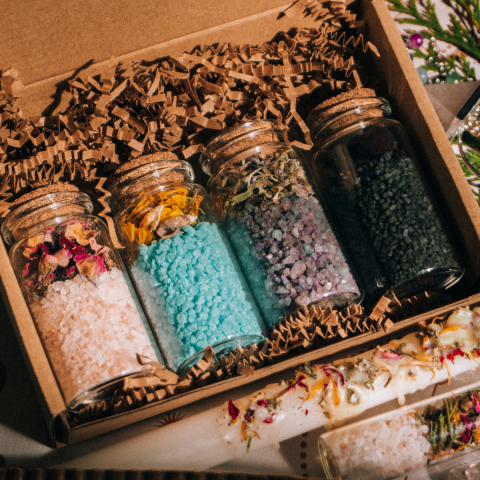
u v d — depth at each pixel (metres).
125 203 0.99
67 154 0.98
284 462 0.98
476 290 1.06
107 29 0.93
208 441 0.88
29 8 0.85
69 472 0.80
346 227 1.04
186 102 1.05
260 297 1.00
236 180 0.98
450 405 0.89
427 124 0.98
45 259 0.89
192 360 0.91
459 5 1.27
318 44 1.08
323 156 1.05
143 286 0.97
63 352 0.87
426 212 0.99
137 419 0.88
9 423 0.97
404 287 0.99
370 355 0.94
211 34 1.02
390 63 1.04
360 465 0.86
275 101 1.08
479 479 0.90
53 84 0.97
